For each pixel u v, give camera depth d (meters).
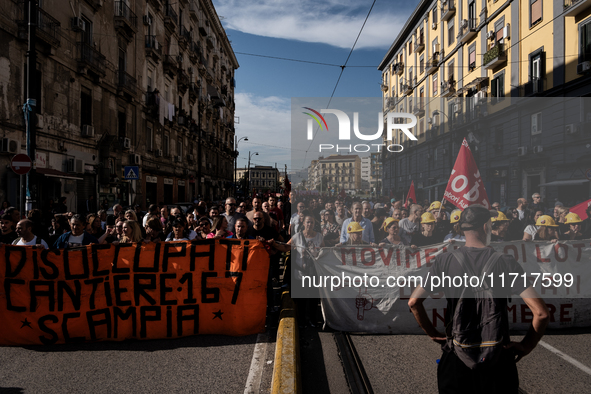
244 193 57.75
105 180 18.47
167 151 28.30
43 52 14.37
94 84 17.92
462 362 2.12
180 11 30.77
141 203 23.25
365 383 3.46
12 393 3.29
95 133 18.05
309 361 4.02
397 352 4.19
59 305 4.59
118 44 20.28
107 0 18.98
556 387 3.34
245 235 5.69
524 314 4.78
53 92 14.98
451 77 25.20
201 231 6.33
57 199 15.42
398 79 34.38
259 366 3.86
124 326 4.68
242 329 4.78
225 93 48.09
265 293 4.87
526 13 18.28
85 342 4.60
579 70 14.91
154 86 25.19
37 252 4.62
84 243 5.61
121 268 4.76
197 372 3.72
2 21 12.42
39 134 14.18
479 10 21.98
